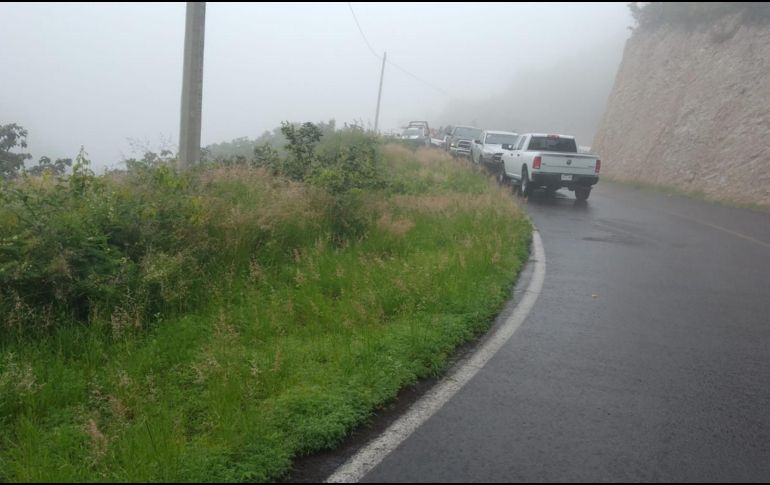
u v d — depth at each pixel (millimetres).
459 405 4867
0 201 6496
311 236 9000
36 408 4648
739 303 8031
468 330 6477
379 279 7672
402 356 5574
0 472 3912
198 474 3793
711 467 4070
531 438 4363
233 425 4285
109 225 6961
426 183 16688
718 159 22109
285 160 11289
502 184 20594
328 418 4441
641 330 6809
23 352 5367
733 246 12070
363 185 11406
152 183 8273
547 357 5922
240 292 6977
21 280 5855
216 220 8008
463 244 9945
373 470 3939
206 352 5508
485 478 3852
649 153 27344
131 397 4746
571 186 18266
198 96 10492
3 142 9125
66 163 9195
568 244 11680
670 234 13297
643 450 4250
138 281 6387
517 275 9102
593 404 4934
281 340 5918
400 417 4664
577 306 7645
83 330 5801
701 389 5293
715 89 24312
